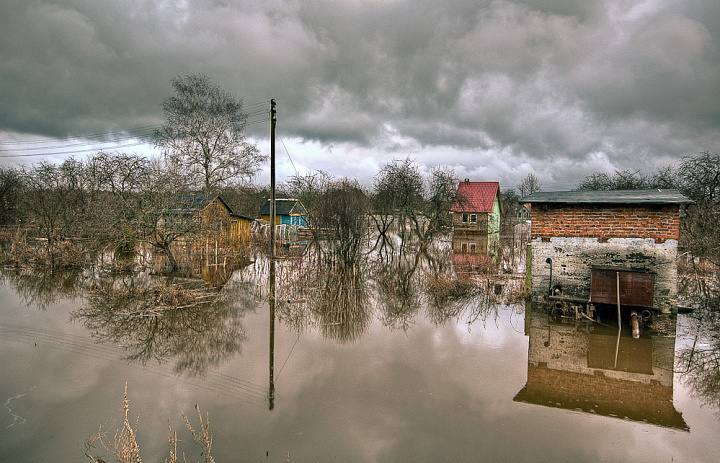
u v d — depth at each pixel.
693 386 5.97
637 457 4.20
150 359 6.82
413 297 12.05
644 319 8.77
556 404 5.38
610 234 9.63
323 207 18.14
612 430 4.73
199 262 17.16
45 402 5.25
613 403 5.43
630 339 8.05
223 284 13.41
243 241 24.03
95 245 17.50
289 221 32.81
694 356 7.16
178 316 9.47
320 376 6.20
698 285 12.80
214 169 29.47
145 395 5.50
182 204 15.67
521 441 4.49
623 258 9.52
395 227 37.34
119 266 15.54
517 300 11.37
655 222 9.23
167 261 16.91
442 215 27.41
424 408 5.23
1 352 6.93
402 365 6.68
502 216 46.84
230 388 5.76
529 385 5.95
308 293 11.95
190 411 5.09
